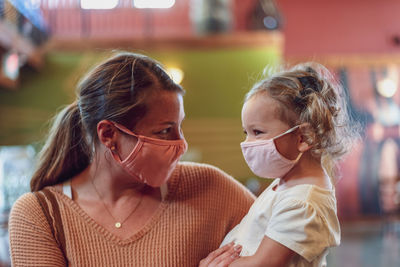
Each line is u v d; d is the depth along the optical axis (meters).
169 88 1.23
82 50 6.89
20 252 1.23
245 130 1.37
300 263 1.18
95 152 1.31
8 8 5.56
